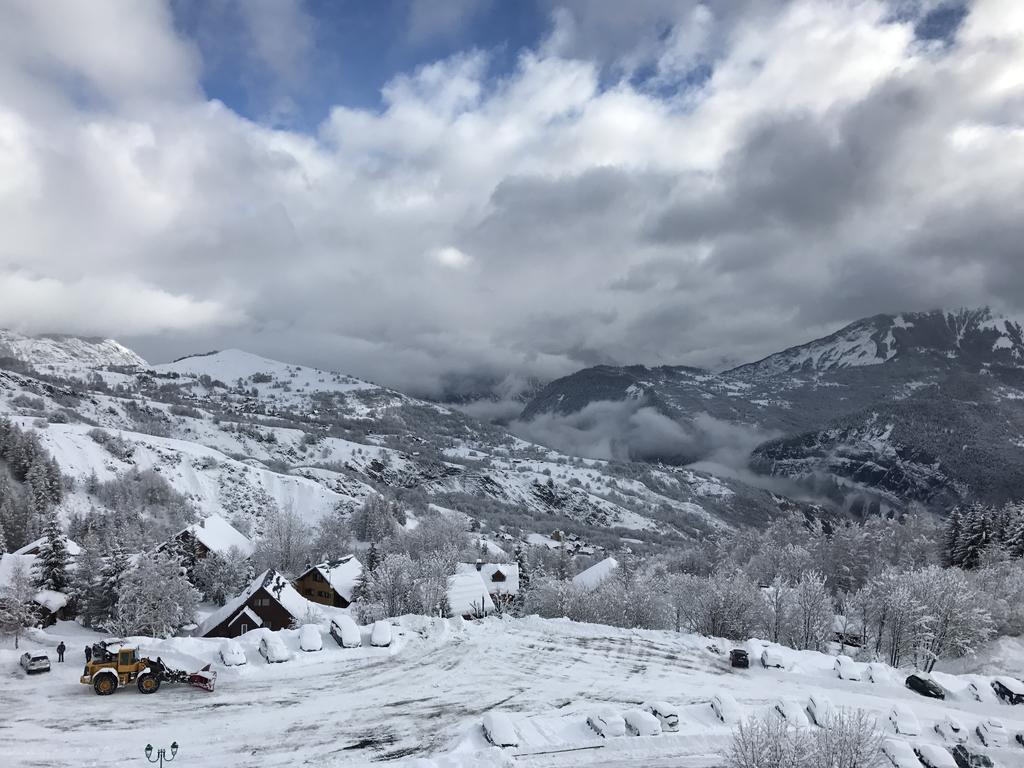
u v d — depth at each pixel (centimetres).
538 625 5809
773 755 2341
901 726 3622
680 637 5644
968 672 6269
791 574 10838
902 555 11362
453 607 8762
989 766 3192
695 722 3566
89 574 7581
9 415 18788
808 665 5003
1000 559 10206
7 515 11256
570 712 3728
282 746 3083
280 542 12231
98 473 15988
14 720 3219
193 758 2900
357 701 3769
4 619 5959
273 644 4344
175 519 14788
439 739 3250
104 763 2788
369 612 6569
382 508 16550
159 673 3788
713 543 16450
